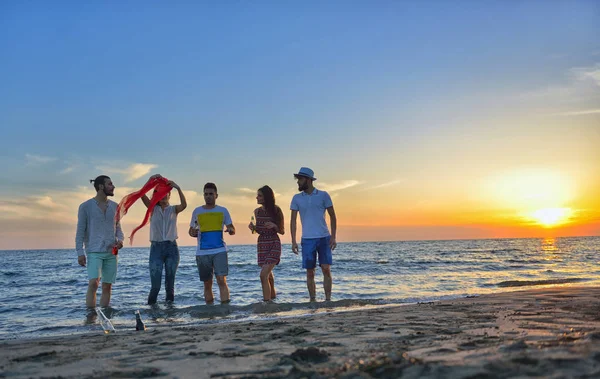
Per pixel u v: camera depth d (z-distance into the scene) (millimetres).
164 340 3637
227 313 6406
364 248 69875
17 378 2439
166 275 7941
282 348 3047
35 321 6359
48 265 30875
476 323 3992
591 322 3723
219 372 2406
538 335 3096
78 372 2527
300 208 7906
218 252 7781
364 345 3031
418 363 2195
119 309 7047
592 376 1884
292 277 13773
